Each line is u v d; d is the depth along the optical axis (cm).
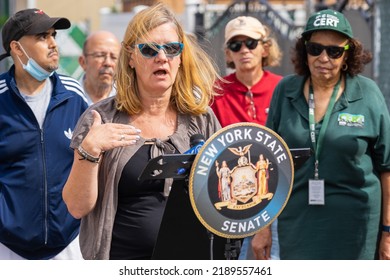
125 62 563
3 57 727
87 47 991
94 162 514
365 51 709
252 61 902
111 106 566
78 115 721
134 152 545
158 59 542
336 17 691
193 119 574
